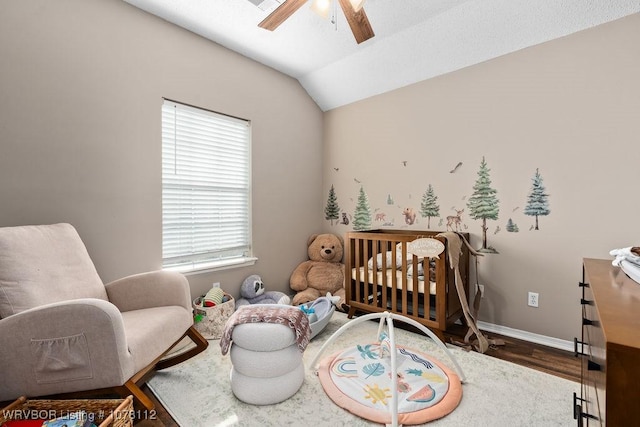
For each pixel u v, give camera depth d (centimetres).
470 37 243
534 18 216
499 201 248
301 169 355
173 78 245
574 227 216
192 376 184
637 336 60
